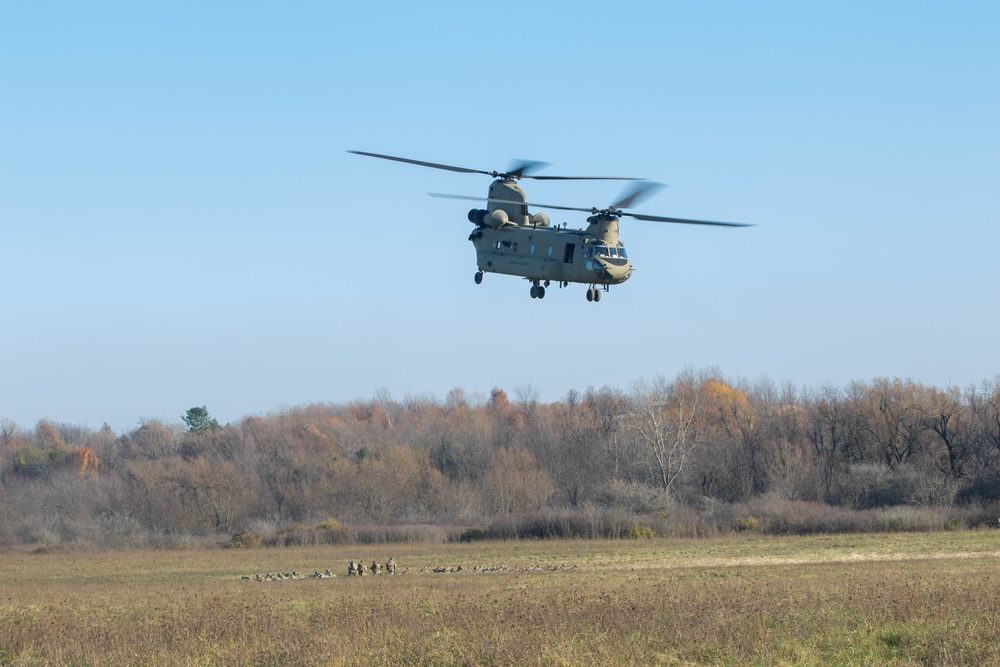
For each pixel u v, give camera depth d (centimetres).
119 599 4109
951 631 2362
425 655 2227
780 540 6719
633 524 7325
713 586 3841
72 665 2362
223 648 2423
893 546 6097
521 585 4247
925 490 8419
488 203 4619
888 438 9756
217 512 9481
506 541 7194
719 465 9800
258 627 2681
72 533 8288
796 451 9700
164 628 2773
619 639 2334
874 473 8744
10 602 4025
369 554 6562
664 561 5531
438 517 9175
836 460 9788
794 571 4697
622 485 8781
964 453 9169
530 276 4441
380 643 2352
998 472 8806
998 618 2486
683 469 9750
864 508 8544
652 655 2186
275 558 6519
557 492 9756
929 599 2972
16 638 2652
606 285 4312
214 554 7000
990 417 9475
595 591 3766
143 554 7175
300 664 2167
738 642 2303
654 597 3306
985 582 3675
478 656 2177
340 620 2808
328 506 9694
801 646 2289
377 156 4178
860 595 3134
